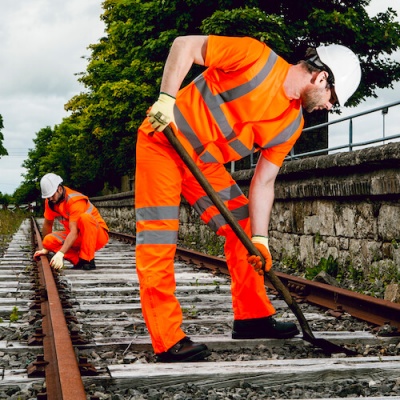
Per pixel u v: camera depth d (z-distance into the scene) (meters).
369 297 4.43
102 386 2.78
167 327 3.19
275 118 3.18
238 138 3.21
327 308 4.98
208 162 3.28
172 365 3.05
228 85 3.09
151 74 22.66
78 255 7.73
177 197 3.28
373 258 6.38
